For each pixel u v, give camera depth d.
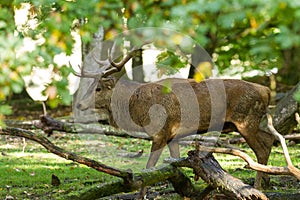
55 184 12.29
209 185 9.59
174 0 7.75
